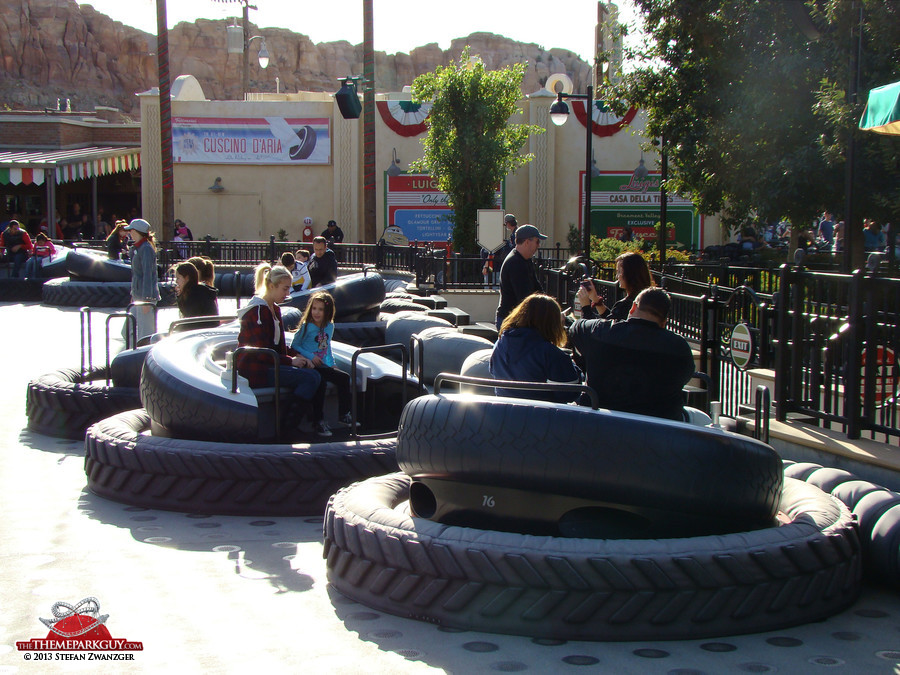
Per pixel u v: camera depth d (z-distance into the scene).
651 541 3.84
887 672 3.45
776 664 3.52
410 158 30.73
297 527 5.50
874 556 4.41
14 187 35.22
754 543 3.86
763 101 13.33
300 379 6.57
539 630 3.73
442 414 4.29
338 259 23.58
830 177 12.78
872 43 10.91
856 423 5.66
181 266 9.32
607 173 30.16
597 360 4.46
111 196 37.38
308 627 3.88
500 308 7.75
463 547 3.84
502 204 30.50
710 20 14.10
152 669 3.45
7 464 6.95
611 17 16.14
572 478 4.05
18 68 118.81
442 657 3.56
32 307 19.81
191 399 6.23
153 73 130.12
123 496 5.93
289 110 31.09
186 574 4.57
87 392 7.81
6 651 3.60
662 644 3.70
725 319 8.51
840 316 5.84
